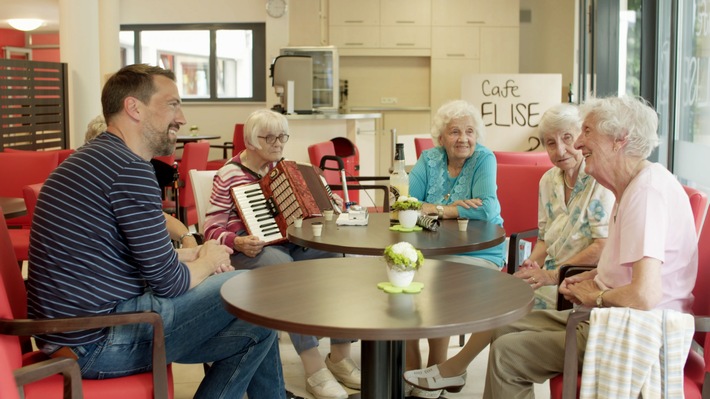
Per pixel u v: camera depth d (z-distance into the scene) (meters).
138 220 2.21
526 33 11.58
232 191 3.54
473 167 3.55
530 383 2.36
